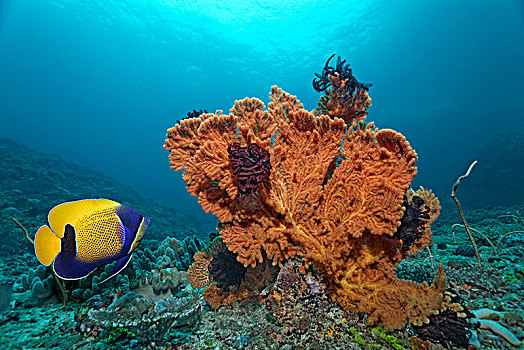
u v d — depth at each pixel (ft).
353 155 2.32
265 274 2.54
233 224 2.44
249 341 2.02
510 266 3.03
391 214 2.12
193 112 2.64
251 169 2.10
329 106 2.68
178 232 13.32
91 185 17.93
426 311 1.81
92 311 1.97
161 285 2.45
